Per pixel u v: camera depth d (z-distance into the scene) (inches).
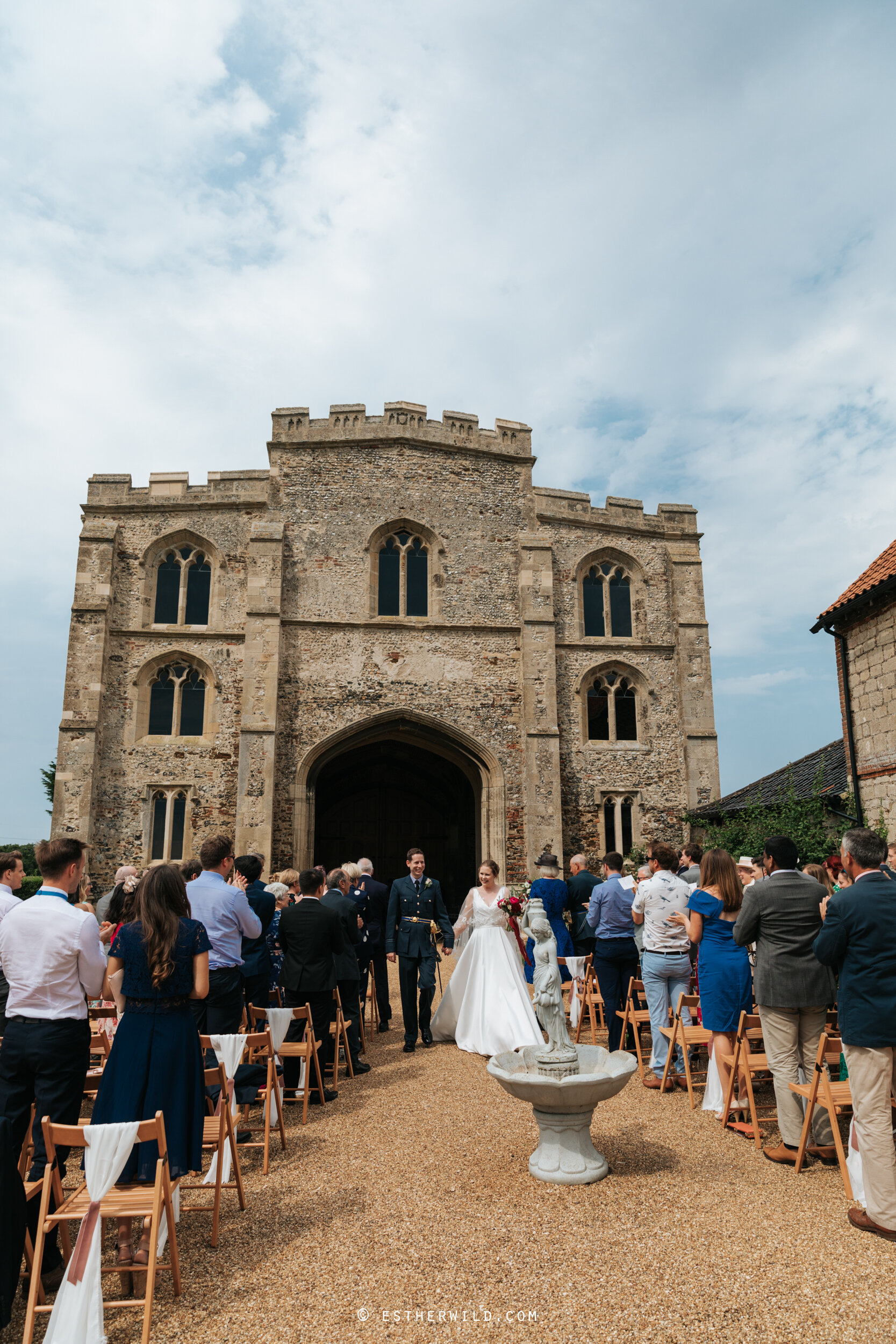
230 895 233.9
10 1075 159.5
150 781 698.2
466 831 878.4
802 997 197.3
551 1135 186.7
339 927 275.7
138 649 721.6
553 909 343.9
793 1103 196.5
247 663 709.9
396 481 784.3
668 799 778.2
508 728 756.6
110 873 681.6
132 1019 154.6
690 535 845.2
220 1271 147.2
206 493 757.9
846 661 479.2
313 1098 257.3
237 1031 231.3
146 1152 146.4
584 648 794.8
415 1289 138.1
